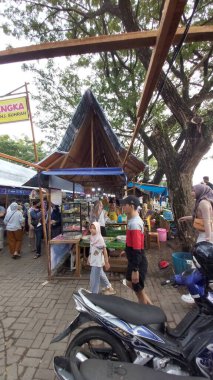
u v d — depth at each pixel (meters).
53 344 3.36
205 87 7.40
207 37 1.87
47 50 1.97
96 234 4.71
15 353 3.18
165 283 2.68
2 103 4.79
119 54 11.66
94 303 2.50
